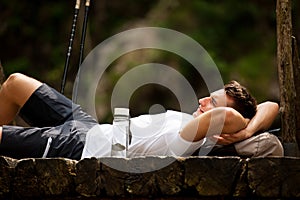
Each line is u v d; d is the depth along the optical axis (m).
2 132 6.34
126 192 5.30
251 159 5.23
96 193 5.32
